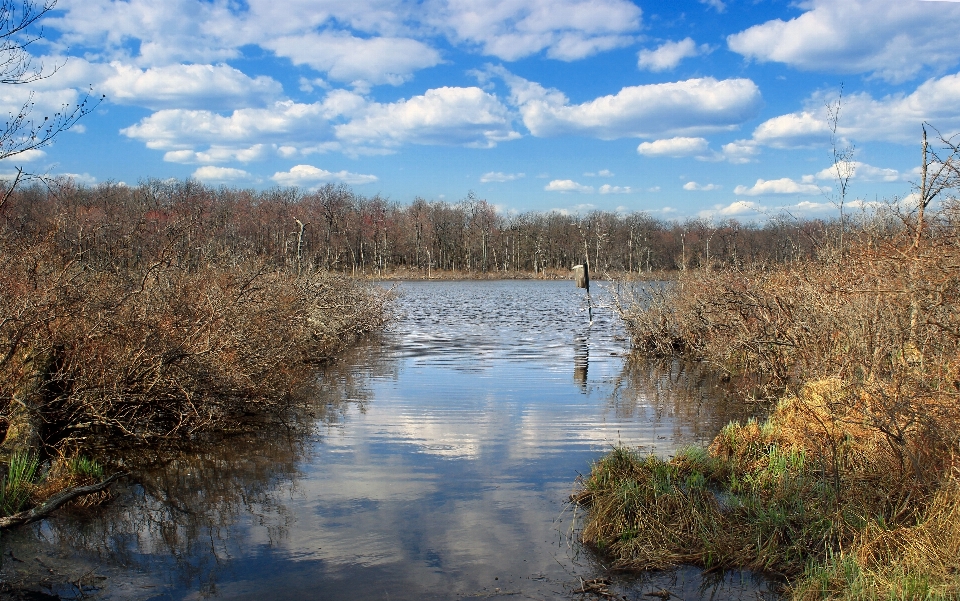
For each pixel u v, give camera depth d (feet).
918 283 21.62
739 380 41.14
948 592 12.57
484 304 115.55
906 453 17.75
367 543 17.28
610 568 15.84
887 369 23.03
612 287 66.23
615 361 49.78
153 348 26.37
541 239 279.08
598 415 31.91
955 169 22.16
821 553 15.75
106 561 16.19
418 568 15.87
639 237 232.94
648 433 28.55
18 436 22.20
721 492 20.40
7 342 22.94
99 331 24.73
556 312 97.60
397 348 56.80
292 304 43.55
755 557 15.99
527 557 16.44
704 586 14.92
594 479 20.84
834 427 22.17
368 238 268.41
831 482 19.13
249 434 28.02
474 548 16.96
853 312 26.78
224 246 47.14
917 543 14.30
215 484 21.80
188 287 30.63
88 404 24.02
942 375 19.45
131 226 35.19
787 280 36.06
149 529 18.15
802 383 30.66
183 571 15.72
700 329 48.88
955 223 22.11
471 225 294.66
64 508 19.40
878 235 27.27
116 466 23.49
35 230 27.12
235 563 16.15
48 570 15.64
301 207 242.78
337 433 28.35
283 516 19.10
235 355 30.53
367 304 67.05
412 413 32.19
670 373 44.47
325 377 42.45
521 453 25.45
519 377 42.65
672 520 17.65
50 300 23.45
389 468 23.56
